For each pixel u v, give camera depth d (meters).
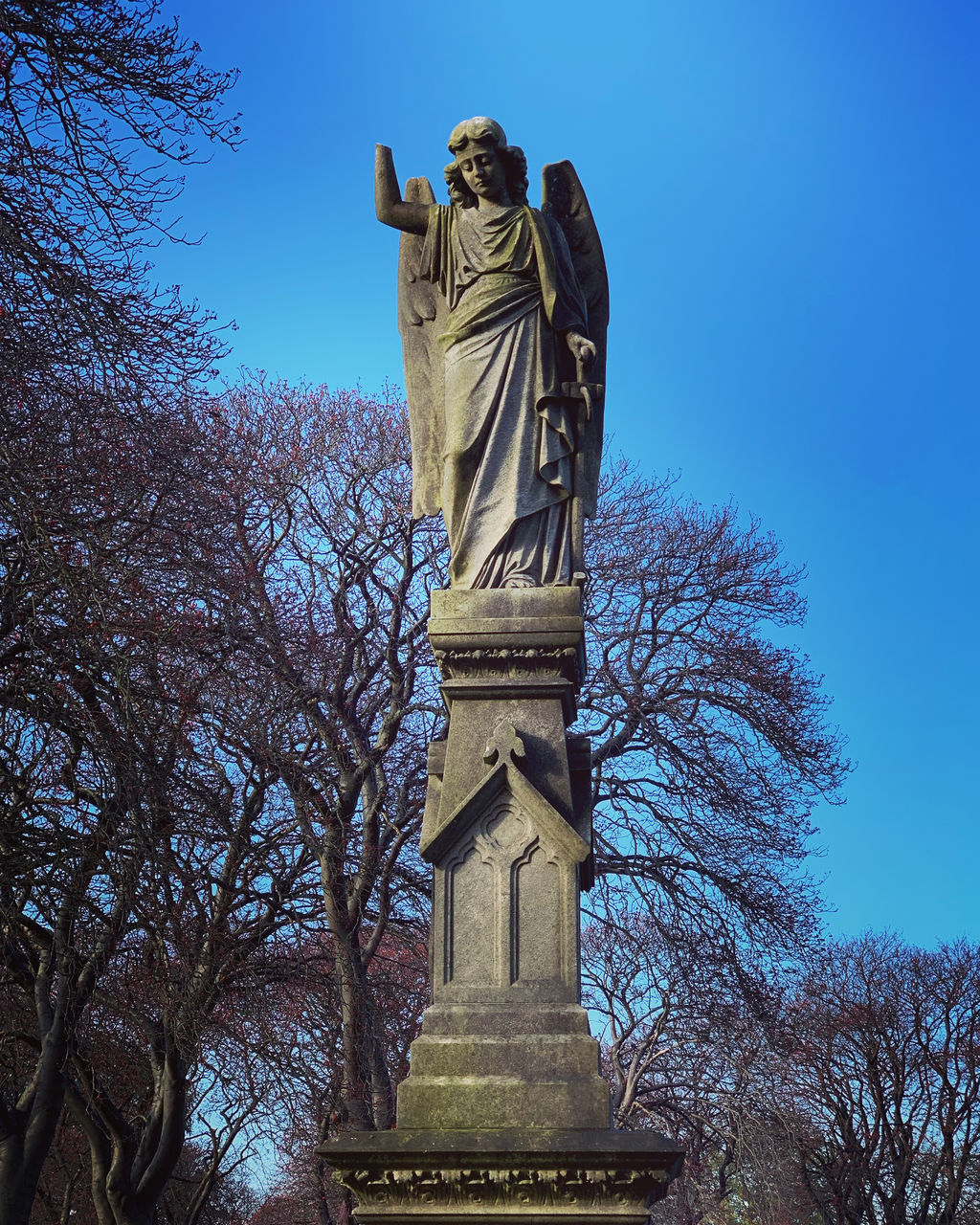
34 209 13.42
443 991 7.01
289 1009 17.62
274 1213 28.30
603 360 8.76
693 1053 26.25
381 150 8.93
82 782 13.95
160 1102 18.27
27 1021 17.91
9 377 13.27
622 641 26.77
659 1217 32.97
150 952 15.76
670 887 24.22
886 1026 40.25
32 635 13.47
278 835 17.80
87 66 13.55
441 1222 6.23
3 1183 15.58
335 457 25.09
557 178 8.94
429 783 7.59
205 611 17.86
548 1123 6.56
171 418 16.38
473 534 8.10
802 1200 36.31
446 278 8.74
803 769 25.77
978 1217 42.97
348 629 23.52
